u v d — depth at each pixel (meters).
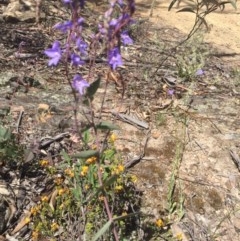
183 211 0.63
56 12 1.22
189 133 0.77
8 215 0.58
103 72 0.89
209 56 1.13
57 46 0.44
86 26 1.12
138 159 0.69
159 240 0.58
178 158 0.69
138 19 1.35
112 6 0.42
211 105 0.86
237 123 0.81
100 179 0.49
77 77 0.44
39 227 0.55
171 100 0.85
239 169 0.71
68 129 0.72
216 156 0.72
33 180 0.63
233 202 0.66
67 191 0.58
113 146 0.63
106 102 0.81
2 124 0.71
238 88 0.95
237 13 1.63
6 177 0.63
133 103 0.82
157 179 0.67
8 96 0.80
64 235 0.56
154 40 1.14
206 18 1.54
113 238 0.55
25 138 0.70
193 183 0.67
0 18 1.13
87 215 0.56
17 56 0.93
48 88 0.84
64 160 0.66
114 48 0.43
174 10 1.55
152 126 0.77
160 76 0.93
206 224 0.62
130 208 0.60
